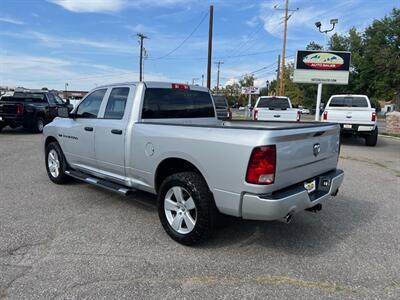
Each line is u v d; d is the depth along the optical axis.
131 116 4.51
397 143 14.18
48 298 2.79
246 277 3.19
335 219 4.77
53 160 6.36
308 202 3.59
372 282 3.14
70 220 4.52
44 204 5.16
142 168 4.32
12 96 15.65
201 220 3.60
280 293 2.94
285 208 3.26
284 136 3.26
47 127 6.40
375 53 44.94
